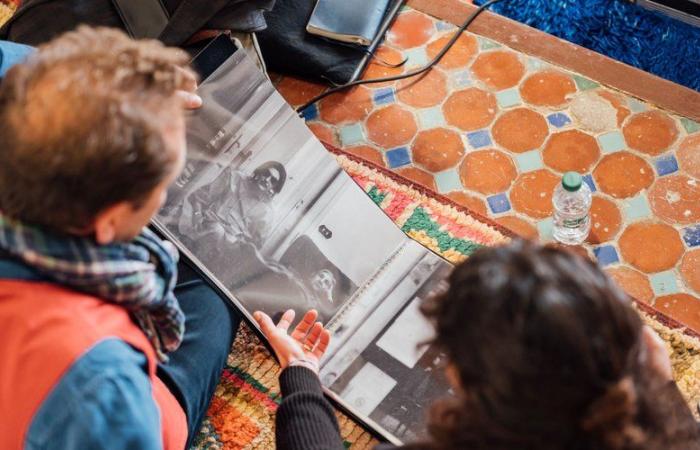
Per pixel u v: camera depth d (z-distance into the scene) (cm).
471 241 157
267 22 177
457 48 180
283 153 142
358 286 139
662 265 153
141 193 83
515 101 173
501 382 67
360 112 175
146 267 98
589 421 66
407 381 132
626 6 199
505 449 70
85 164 78
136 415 90
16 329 88
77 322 89
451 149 169
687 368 142
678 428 79
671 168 161
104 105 78
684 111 166
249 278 136
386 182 165
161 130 81
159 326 108
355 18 175
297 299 137
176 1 157
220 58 141
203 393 128
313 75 179
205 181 137
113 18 160
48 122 77
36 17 161
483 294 69
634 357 70
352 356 135
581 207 154
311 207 142
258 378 147
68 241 87
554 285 68
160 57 84
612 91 171
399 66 180
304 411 111
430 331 135
